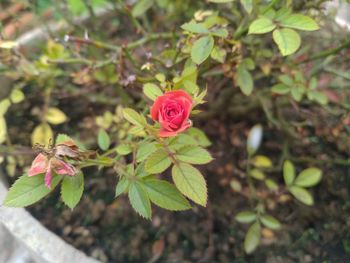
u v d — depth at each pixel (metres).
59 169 0.24
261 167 0.45
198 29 0.29
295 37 0.27
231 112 0.48
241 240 0.43
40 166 0.24
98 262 0.33
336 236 0.43
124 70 0.38
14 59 0.40
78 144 0.28
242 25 0.34
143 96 0.39
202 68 0.35
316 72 0.42
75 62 0.40
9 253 0.45
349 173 0.46
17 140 0.46
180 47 0.33
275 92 0.38
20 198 0.24
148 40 0.41
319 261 0.41
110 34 0.53
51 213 0.43
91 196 0.44
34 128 0.47
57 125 0.48
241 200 0.45
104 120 0.43
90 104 0.50
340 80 0.47
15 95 0.41
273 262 0.41
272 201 0.44
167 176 0.44
